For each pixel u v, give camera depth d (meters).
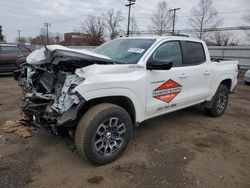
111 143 3.32
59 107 3.06
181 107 4.54
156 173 3.16
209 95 5.24
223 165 3.45
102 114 3.10
